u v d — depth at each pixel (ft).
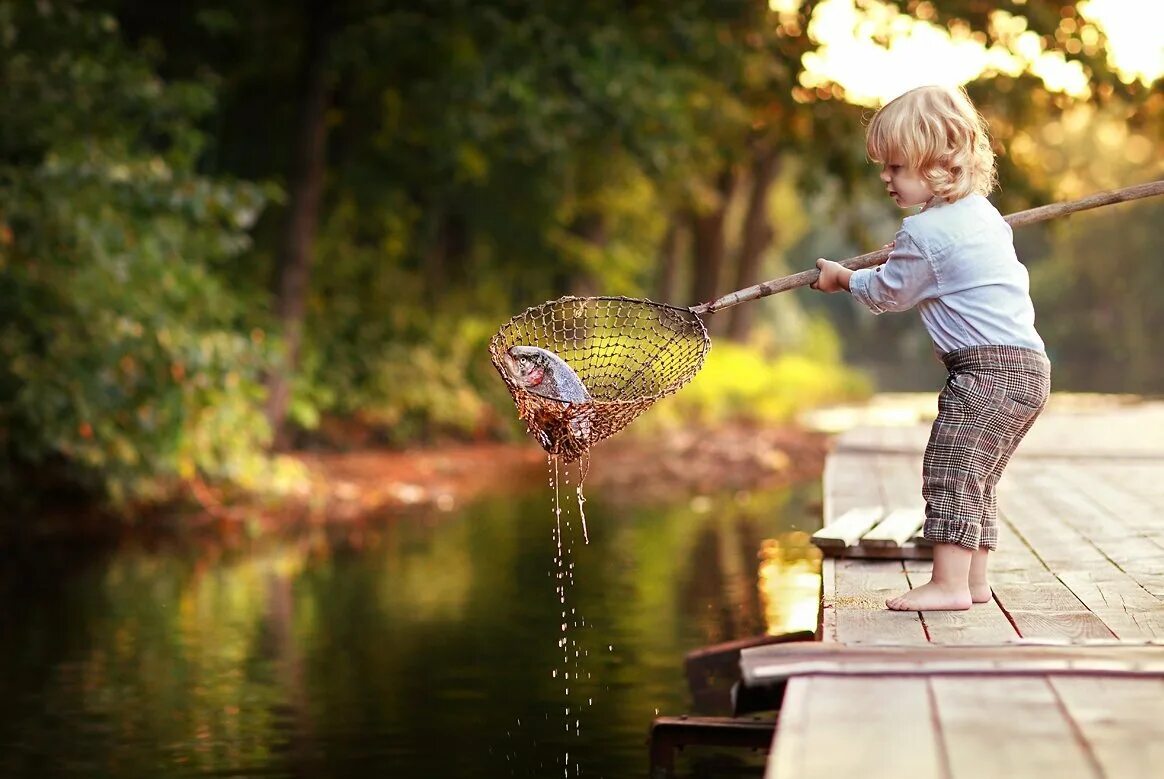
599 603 30.86
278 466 49.83
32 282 43.01
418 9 58.08
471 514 47.60
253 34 64.54
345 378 69.67
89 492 44.88
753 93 65.92
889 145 15.66
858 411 105.91
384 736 21.07
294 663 25.85
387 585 33.76
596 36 57.47
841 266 16.28
